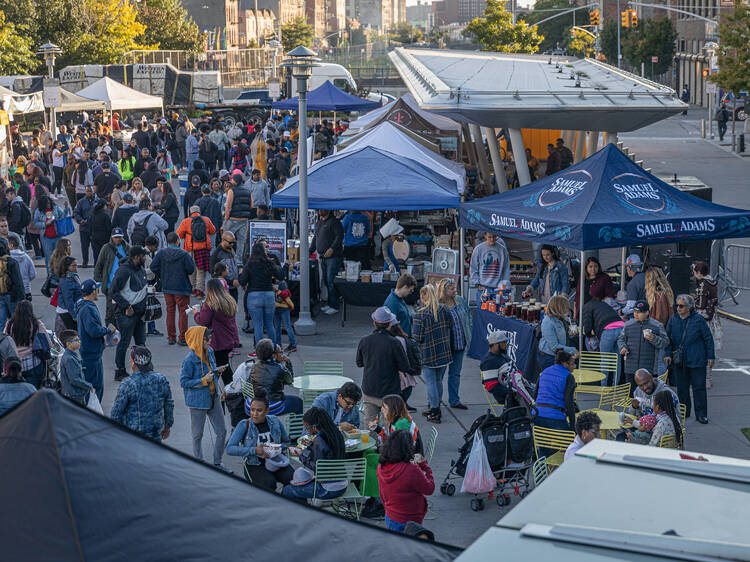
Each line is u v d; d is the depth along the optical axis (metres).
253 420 8.40
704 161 41.53
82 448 2.98
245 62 74.00
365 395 10.45
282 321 14.96
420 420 11.75
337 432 8.32
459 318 11.89
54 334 12.41
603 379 11.73
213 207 19.30
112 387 12.95
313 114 52.69
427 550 3.32
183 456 3.30
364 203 16.19
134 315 13.25
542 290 14.55
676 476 3.03
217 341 11.80
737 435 11.17
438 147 22.59
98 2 63.41
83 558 2.69
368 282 16.48
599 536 2.53
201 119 50.25
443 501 9.20
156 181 21.28
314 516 3.37
